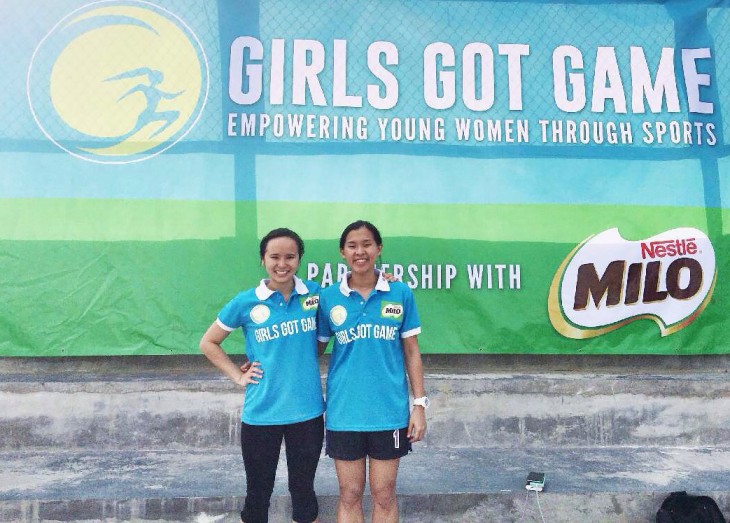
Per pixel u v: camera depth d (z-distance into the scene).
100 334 4.36
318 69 4.57
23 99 4.42
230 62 4.54
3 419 4.09
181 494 3.36
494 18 4.67
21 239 4.36
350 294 2.89
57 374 4.38
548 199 4.55
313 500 3.03
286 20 4.59
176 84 4.50
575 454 4.11
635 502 3.45
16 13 4.46
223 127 4.49
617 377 4.41
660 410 4.29
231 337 4.42
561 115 4.62
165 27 4.52
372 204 4.50
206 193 4.45
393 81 4.59
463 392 4.25
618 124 4.63
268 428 2.90
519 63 4.65
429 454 4.09
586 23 4.69
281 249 2.84
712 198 4.61
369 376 2.86
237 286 4.41
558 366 4.62
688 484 3.59
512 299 4.50
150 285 4.39
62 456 3.99
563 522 3.43
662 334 4.53
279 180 4.48
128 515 3.29
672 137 4.63
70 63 4.46
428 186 4.53
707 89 4.69
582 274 4.52
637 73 4.67
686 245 4.56
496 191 4.55
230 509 3.33
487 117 4.60
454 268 4.49
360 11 4.62
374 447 2.86
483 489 3.48
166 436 4.14
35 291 4.34
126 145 4.44
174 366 4.48
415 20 4.64
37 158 4.39
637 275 4.53
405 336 2.96
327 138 4.53
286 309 2.91
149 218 4.41
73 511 3.27
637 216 4.57
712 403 4.30
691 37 4.67
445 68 4.62
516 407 4.26
